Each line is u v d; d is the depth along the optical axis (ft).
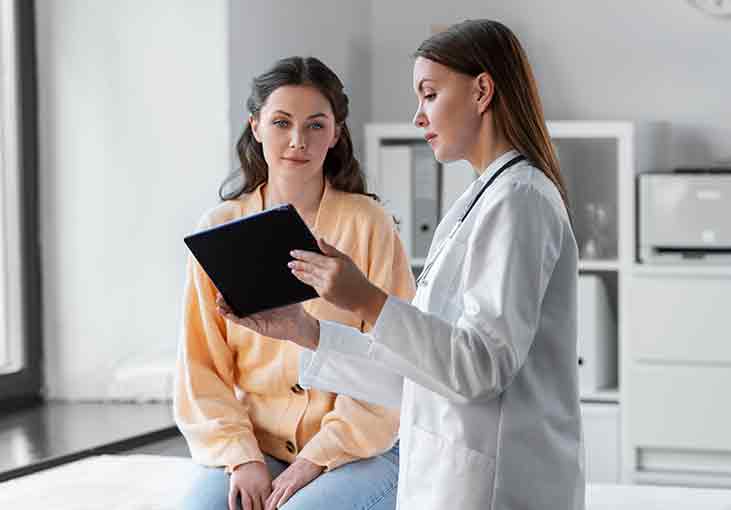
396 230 8.50
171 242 13.11
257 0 13.52
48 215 13.44
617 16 16.07
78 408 12.94
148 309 13.23
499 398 6.06
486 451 6.05
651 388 14.57
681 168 14.97
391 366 5.97
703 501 8.68
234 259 6.41
